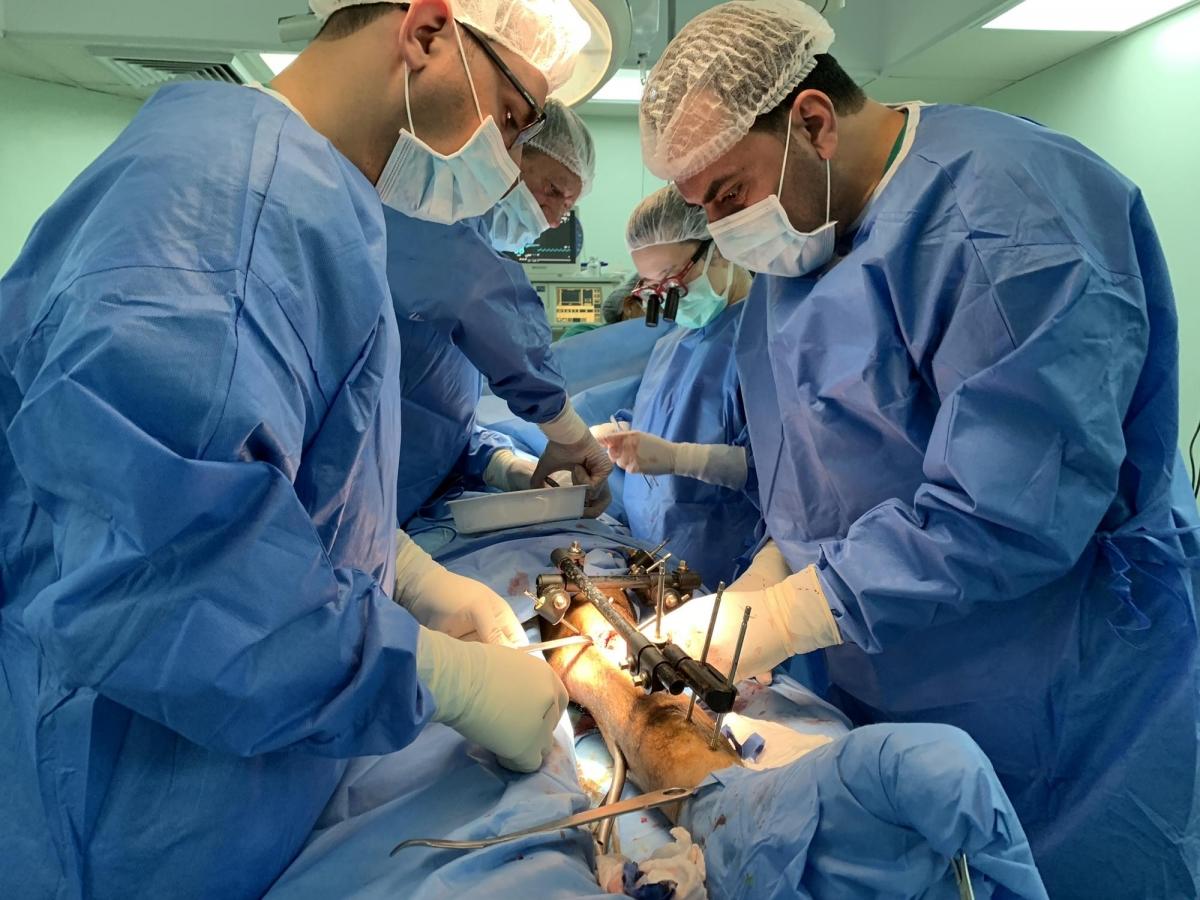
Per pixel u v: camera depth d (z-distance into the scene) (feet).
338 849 2.79
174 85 2.89
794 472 4.98
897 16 10.02
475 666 3.07
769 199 4.38
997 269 3.67
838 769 2.38
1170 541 3.96
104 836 2.34
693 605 4.36
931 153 4.09
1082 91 10.20
